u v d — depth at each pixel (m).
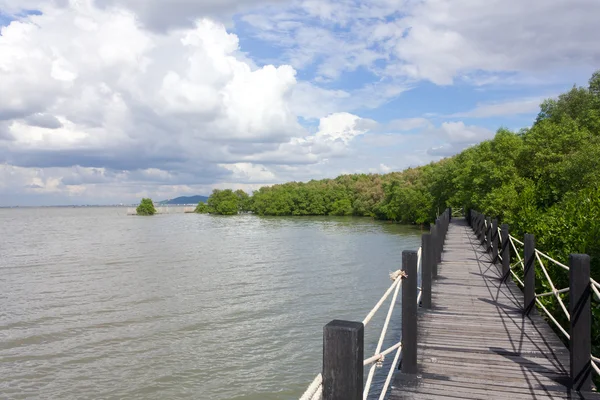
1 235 58.03
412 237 44.88
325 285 23.50
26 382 12.38
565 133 25.09
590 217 10.97
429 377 5.38
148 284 24.52
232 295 21.73
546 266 12.33
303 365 13.27
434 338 6.88
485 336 6.96
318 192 98.81
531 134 27.44
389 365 12.54
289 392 11.62
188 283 24.67
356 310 18.61
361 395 2.30
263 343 15.08
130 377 12.61
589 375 4.91
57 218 124.75
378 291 21.83
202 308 19.44
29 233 61.97
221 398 11.38
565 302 11.28
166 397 11.45
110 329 16.72
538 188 23.94
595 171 19.28
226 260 33.00
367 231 53.66
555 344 6.56
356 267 28.53
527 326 7.48
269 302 20.27
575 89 30.73
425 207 56.50
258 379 12.38
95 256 35.94
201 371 12.96
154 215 126.69
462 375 5.43
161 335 16.02
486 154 31.25
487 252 16.52
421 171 70.81
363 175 114.56
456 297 9.60
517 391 4.97
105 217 124.69
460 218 41.62
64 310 19.28
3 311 19.09
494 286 10.73
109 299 21.12
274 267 29.53
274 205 103.56
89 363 13.62
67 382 12.38
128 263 32.06
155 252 38.31
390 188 70.19
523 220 17.64
